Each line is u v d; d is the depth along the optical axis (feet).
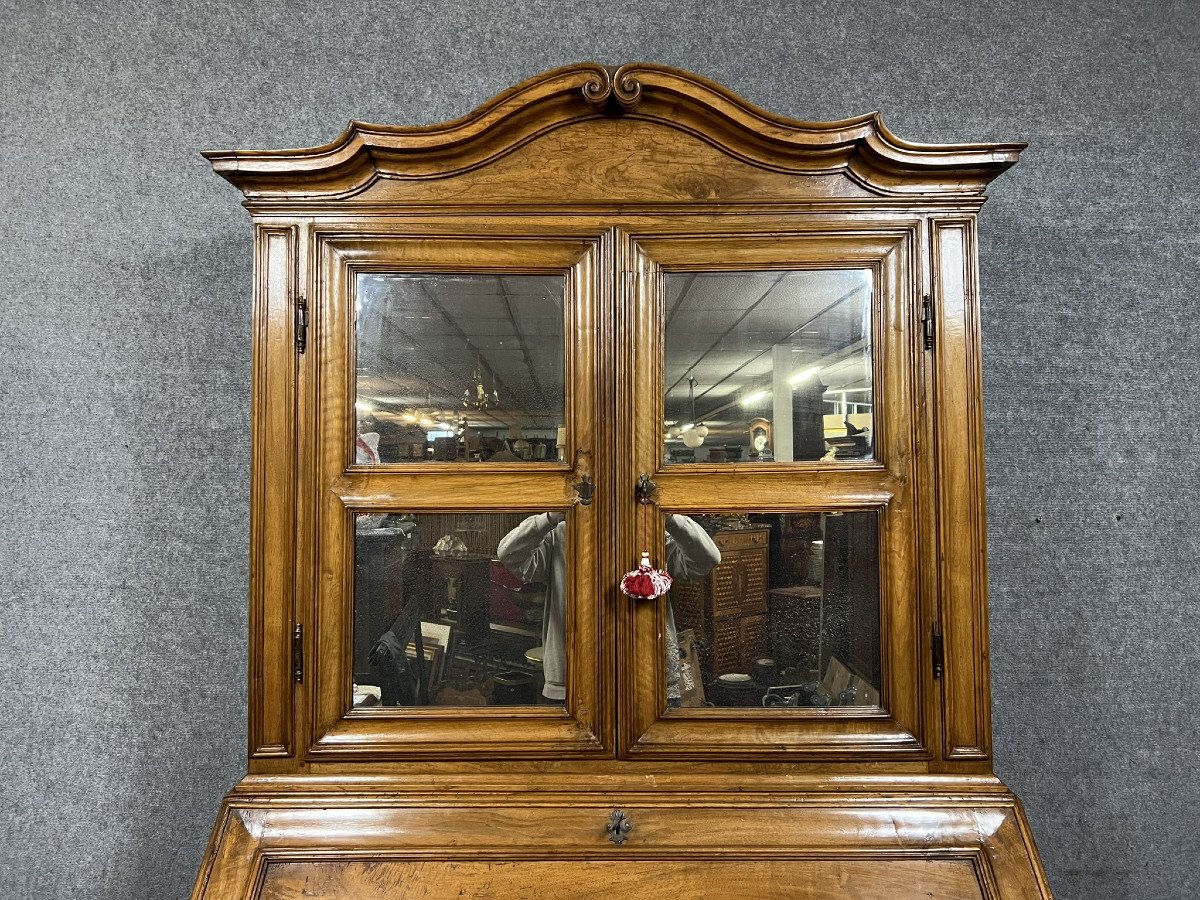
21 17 4.87
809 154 3.31
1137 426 4.87
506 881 3.05
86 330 4.81
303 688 3.24
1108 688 4.82
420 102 4.87
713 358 3.36
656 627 3.29
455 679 3.31
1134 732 4.82
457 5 4.89
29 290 4.81
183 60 4.87
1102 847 4.78
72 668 4.75
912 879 3.04
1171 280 4.91
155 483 4.78
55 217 4.83
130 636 4.76
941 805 3.18
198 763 4.74
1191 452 4.87
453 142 3.26
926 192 3.34
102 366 4.80
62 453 4.79
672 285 3.38
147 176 4.84
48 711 4.74
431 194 3.34
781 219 3.35
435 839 3.10
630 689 3.26
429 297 3.35
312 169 3.23
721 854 3.08
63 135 4.85
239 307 4.83
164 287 4.82
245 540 4.78
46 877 4.70
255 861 3.04
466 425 3.34
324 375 3.29
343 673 3.26
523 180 3.35
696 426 3.34
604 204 3.34
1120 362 4.89
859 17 4.93
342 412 3.29
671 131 3.37
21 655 4.75
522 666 3.31
